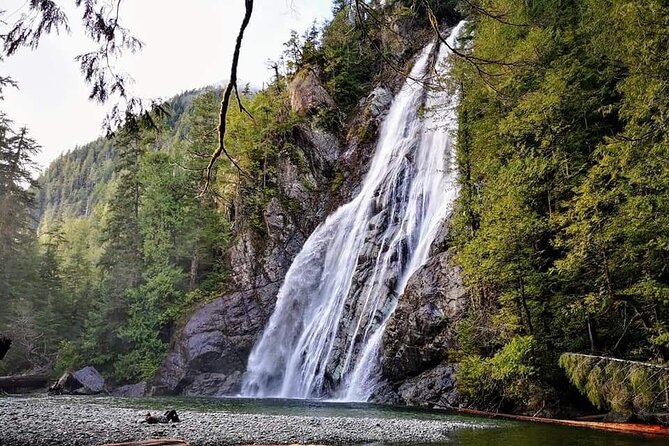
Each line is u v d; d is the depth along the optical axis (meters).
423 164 36.22
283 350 36.50
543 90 21.67
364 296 31.97
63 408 17.81
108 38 6.46
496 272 20.09
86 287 57.09
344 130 51.56
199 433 11.47
